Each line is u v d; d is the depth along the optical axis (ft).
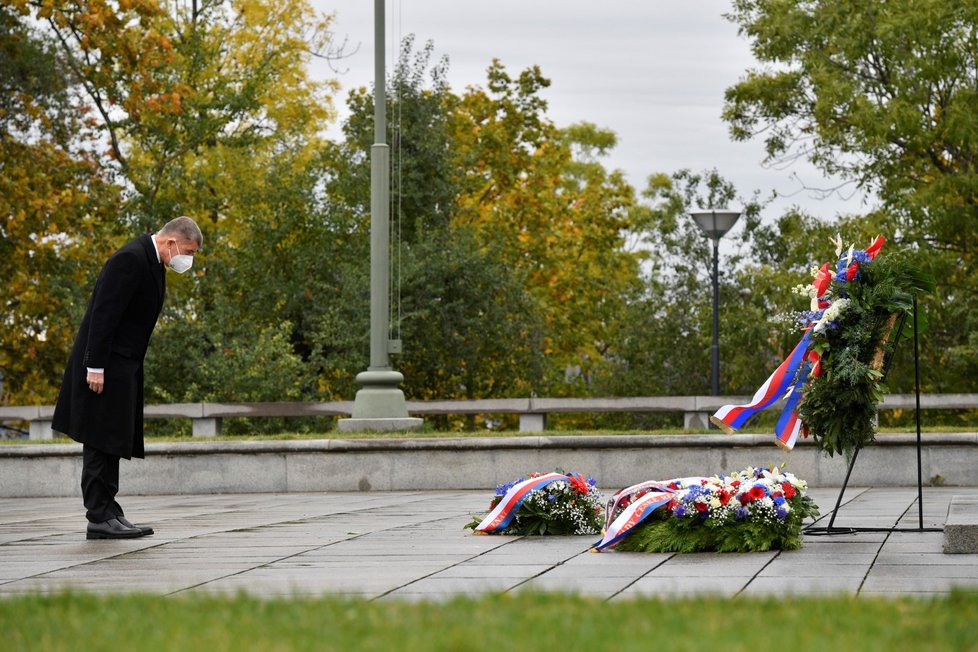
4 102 87.76
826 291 30.35
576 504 31.17
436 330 85.10
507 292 88.38
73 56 91.97
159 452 50.88
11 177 86.28
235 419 73.92
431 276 84.79
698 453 48.83
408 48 93.86
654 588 21.77
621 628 15.97
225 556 27.63
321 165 91.40
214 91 107.34
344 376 80.07
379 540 30.37
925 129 86.17
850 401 29.63
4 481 51.49
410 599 20.65
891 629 15.79
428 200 92.99
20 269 90.12
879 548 27.43
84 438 31.53
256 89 108.99
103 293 31.65
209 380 73.15
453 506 40.96
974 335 82.94
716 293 75.36
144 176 103.86
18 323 95.76
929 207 84.28
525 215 123.85
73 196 88.02
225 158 106.83
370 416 57.26
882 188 89.51
